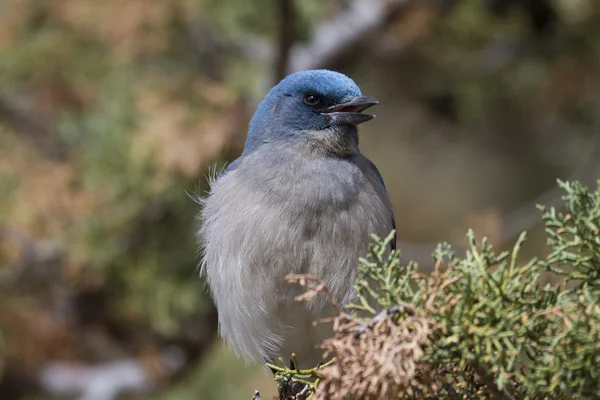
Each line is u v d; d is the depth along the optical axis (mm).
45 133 13188
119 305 12875
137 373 12969
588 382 5023
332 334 8094
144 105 12141
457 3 13320
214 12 13203
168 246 12805
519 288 5281
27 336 12766
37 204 12219
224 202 8188
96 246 12375
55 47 13188
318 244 7793
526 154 14352
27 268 12609
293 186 7902
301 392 6320
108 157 12320
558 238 5656
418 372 5258
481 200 14312
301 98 8562
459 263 5438
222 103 12039
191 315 13117
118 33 12758
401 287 5395
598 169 13695
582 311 5070
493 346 5219
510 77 13586
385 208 8219
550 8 13148
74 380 12930
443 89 13789
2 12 13422
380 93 13930
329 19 13531
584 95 13469
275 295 7914
